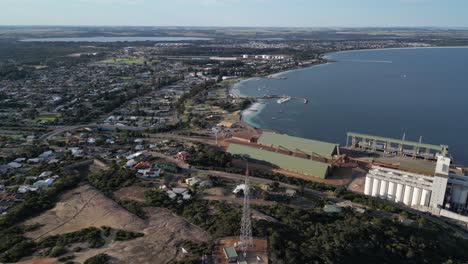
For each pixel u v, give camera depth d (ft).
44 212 443.73
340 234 378.94
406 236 411.13
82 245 364.99
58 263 335.88
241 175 583.99
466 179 527.81
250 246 352.08
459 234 452.76
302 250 348.18
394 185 534.37
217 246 357.00
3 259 341.82
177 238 378.32
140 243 367.45
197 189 512.63
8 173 566.36
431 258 380.17
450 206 524.11
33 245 365.81
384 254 371.76
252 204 469.16
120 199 478.59
